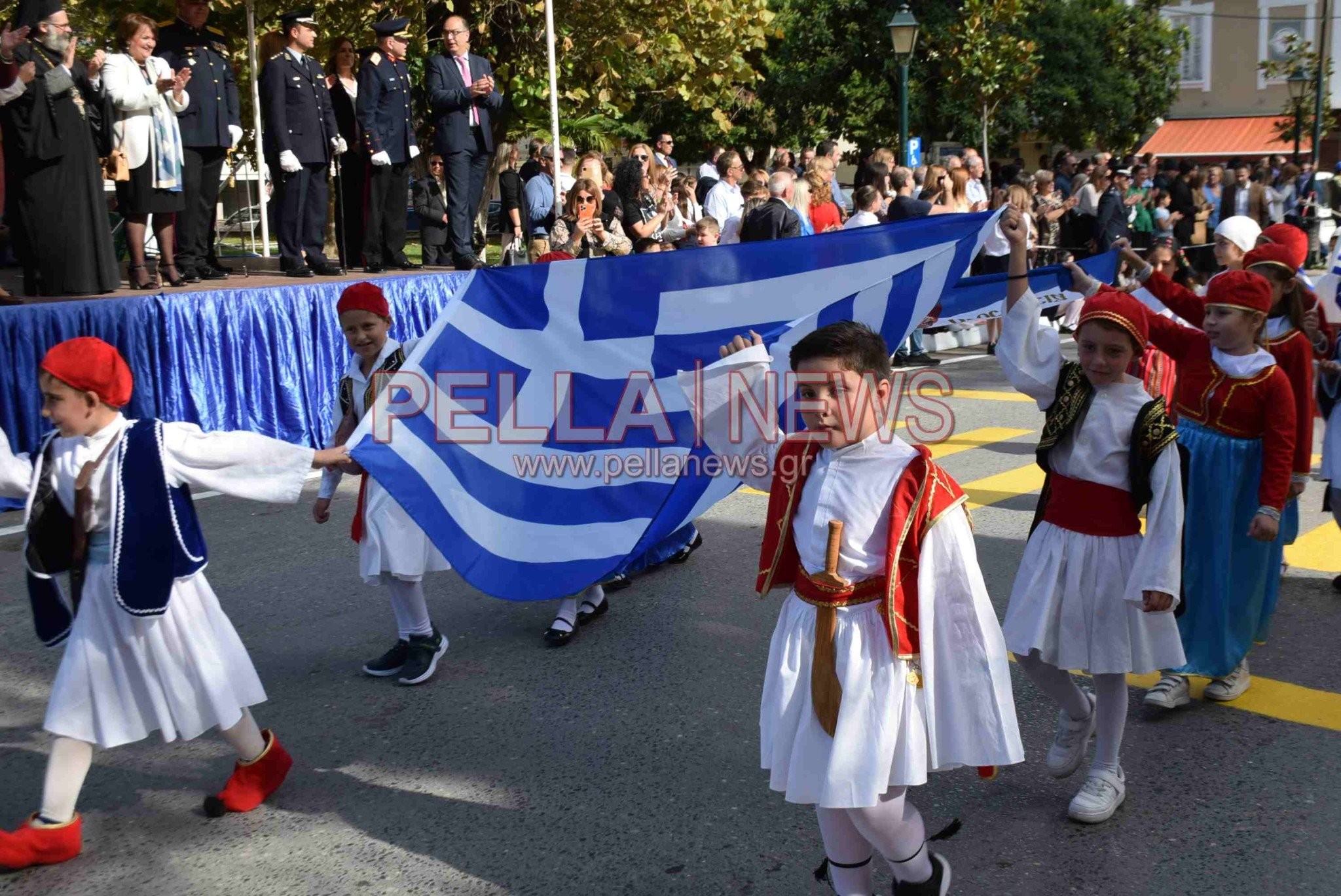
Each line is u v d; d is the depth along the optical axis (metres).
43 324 7.07
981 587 2.61
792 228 9.30
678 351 4.43
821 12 26.88
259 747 3.65
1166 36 30.69
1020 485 7.45
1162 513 3.28
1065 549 3.46
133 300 7.50
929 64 25.66
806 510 2.69
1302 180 22.83
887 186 12.77
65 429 3.26
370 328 4.46
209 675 3.40
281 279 8.99
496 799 3.71
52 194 7.53
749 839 3.45
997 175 22.50
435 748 4.08
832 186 12.87
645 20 15.89
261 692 3.58
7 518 7.01
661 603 5.48
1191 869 3.26
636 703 4.42
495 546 4.03
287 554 6.27
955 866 3.29
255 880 3.27
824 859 2.98
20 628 5.24
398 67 9.63
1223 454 4.12
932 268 4.21
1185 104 38.59
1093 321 3.35
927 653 2.56
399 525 4.42
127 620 3.29
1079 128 28.33
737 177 11.69
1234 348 4.11
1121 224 14.74
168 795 3.78
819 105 28.17
